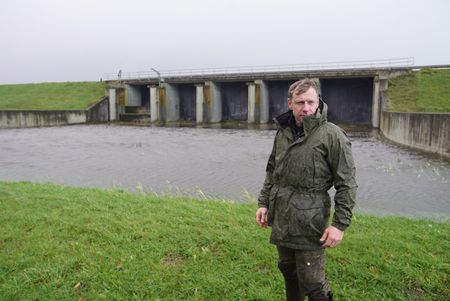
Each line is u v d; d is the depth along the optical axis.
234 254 4.97
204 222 6.13
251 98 43.91
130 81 51.91
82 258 4.86
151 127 42.47
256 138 30.59
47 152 23.97
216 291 4.15
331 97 43.34
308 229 2.88
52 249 5.15
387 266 4.56
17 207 7.16
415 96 33.56
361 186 13.57
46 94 55.59
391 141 27.27
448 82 35.00
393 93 35.09
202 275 4.45
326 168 2.87
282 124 3.10
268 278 4.37
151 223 6.14
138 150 24.34
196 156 21.50
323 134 2.84
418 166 17.16
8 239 5.53
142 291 4.16
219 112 48.31
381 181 14.32
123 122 50.19
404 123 24.72
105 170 17.72
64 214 6.68
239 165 18.48
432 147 20.81
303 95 2.85
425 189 13.02
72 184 14.78
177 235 5.55
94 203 7.41
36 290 4.19
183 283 4.31
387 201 11.57
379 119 36.59
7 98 55.34
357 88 41.91
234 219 6.37
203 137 31.70
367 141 27.33
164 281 4.36
